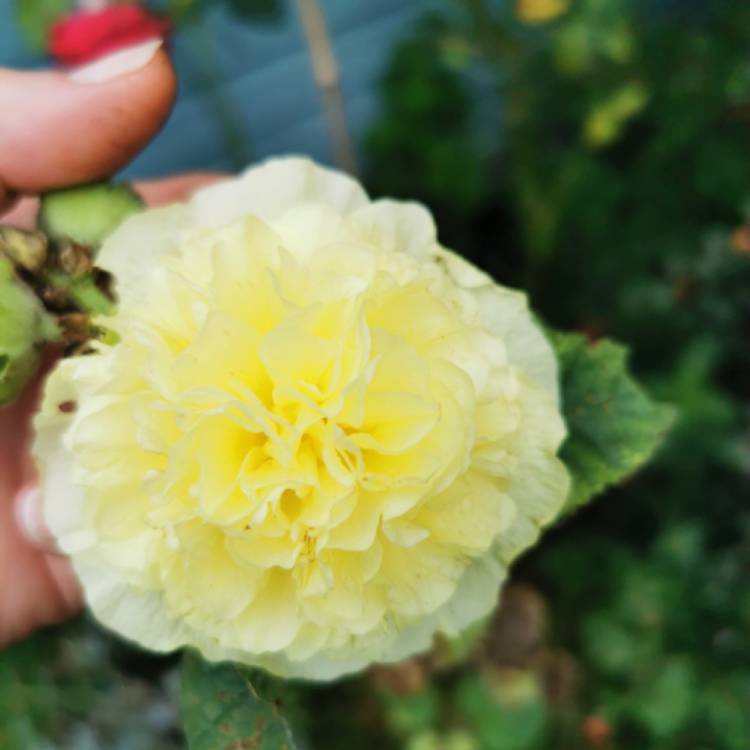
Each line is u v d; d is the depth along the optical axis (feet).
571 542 1.00
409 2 1.21
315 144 1.27
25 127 0.54
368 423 0.41
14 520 0.71
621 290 1.12
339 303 0.40
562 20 1.02
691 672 0.88
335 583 0.42
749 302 1.05
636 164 1.14
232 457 0.41
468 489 0.42
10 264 0.46
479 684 0.89
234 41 1.11
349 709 0.96
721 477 1.01
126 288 0.46
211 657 0.46
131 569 0.44
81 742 0.92
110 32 0.74
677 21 1.20
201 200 0.49
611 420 0.55
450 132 1.14
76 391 0.45
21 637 0.75
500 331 0.47
